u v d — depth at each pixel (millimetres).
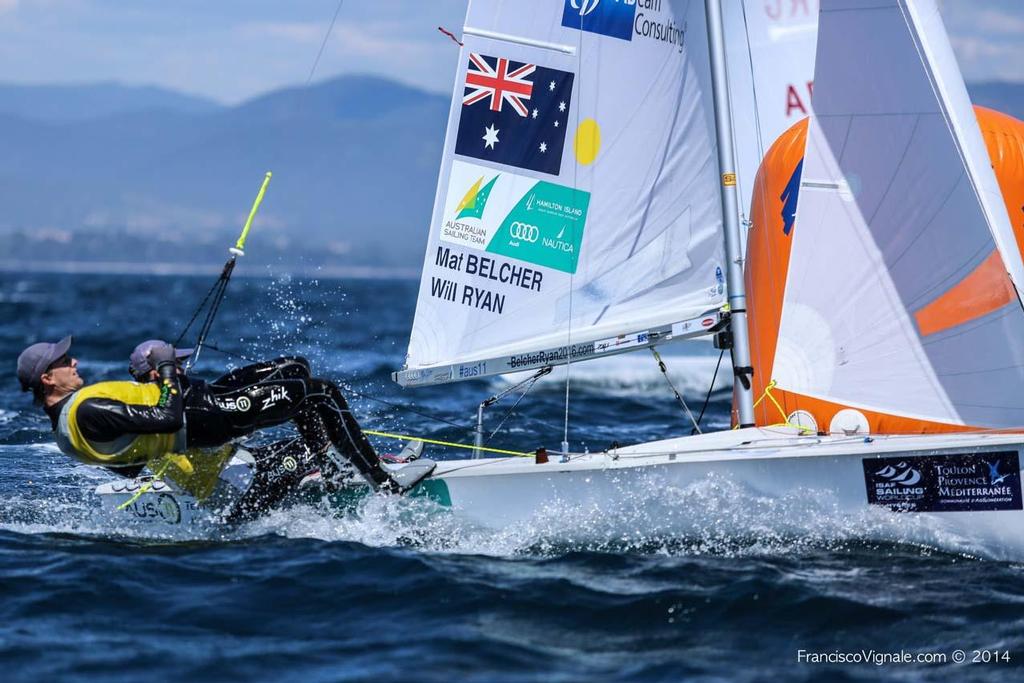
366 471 19797
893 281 19641
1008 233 18938
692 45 20547
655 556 18641
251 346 67750
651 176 20750
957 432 19172
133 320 105625
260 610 16125
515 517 19438
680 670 13875
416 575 17406
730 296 20359
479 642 14812
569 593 16641
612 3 20531
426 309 21531
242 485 20453
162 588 16969
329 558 18328
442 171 21328
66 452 19188
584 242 20922
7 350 66562
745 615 15742
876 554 18469
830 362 20156
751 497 18734
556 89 20766
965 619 15531
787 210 20969
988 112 22391
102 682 13469
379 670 13875
